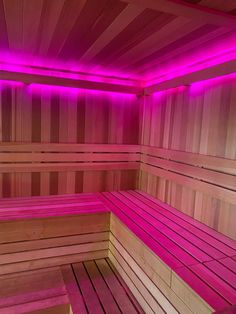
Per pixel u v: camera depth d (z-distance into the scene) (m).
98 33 1.74
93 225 2.44
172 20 1.50
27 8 1.41
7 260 2.18
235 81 1.96
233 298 1.29
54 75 2.82
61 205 2.61
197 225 2.25
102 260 2.47
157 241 1.89
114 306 1.82
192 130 2.45
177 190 2.66
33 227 2.23
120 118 3.23
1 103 2.68
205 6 1.30
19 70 2.67
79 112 3.00
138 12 1.41
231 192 1.99
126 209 2.58
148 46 1.96
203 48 1.97
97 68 2.75
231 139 2.01
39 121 2.85
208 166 2.23
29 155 2.84
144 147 3.28
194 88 2.41
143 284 1.85
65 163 3.01
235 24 1.47
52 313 1.80
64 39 1.90
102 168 3.20
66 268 2.30
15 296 1.89
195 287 1.37
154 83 3.07
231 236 2.00
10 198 2.82
